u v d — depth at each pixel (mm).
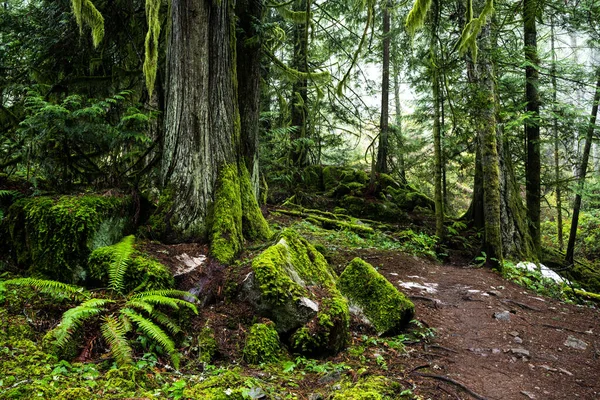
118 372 2973
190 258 4840
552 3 9641
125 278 4168
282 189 15164
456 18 10781
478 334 5141
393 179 17219
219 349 3844
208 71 5562
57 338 3033
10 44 6656
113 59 7738
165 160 5520
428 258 9578
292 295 4242
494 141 9094
